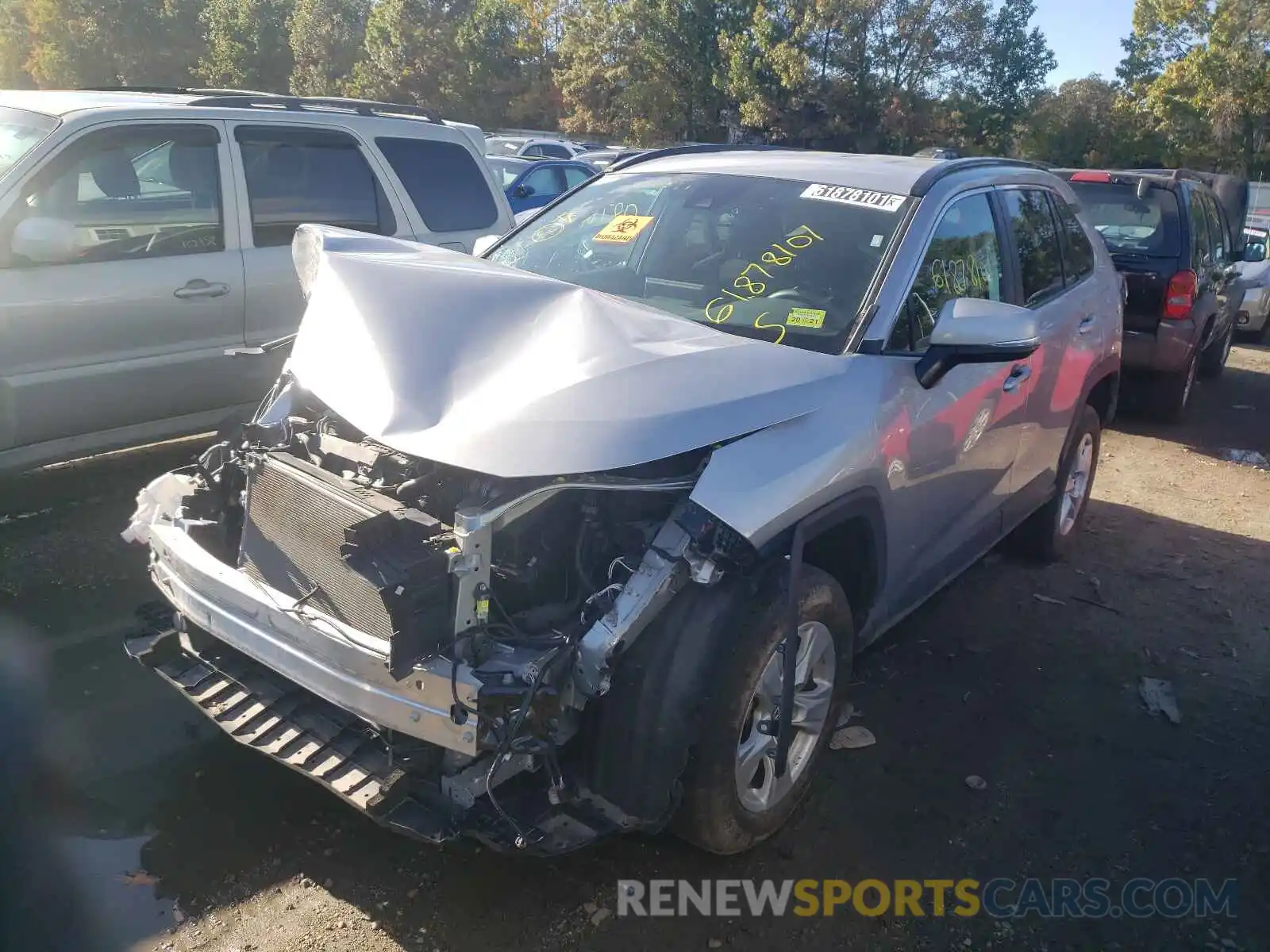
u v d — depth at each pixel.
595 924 2.85
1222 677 4.53
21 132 5.22
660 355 2.83
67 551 4.91
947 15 44.19
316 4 57.00
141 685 3.85
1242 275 12.98
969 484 4.05
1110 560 5.80
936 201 3.85
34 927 2.69
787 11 43.75
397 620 2.40
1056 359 4.67
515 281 3.10
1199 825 3.50
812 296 3.54
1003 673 4.43
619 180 4.50
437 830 2.52
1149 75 51.50
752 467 2.73
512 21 52.00
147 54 60.03
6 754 3.37
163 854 2.99
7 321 4.81
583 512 2.78
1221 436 8.90
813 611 3.08
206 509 3.24
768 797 3.09
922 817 3.43
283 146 6.00
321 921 2.79
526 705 2.42
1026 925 3.00
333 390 2.88
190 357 5.52
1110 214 8.79
